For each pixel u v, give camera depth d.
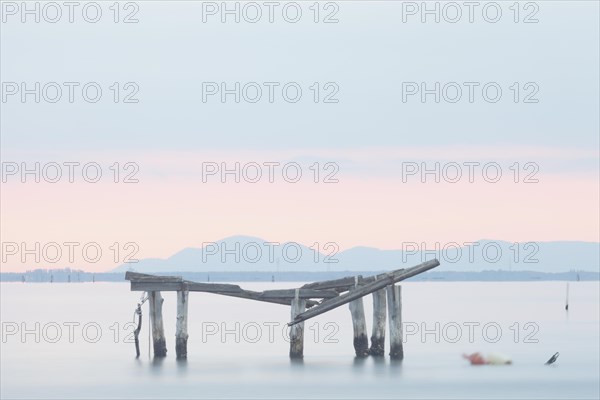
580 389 52.19
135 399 49.38
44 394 51.47
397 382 53.16
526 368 59.72
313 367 57.88
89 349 73.25
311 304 57.91
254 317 114.12
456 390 51.53
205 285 56.03
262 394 50.22
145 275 56.59
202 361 61.00
